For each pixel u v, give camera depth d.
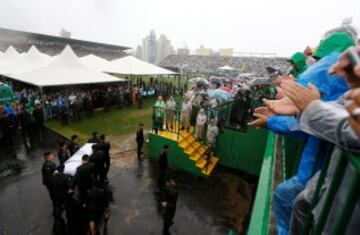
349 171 1.07
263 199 3.18
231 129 11.21
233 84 20.42
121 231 6.90
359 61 0.60
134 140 13.33
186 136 11.33
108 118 17.12
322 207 1.24
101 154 8.03
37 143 12.36
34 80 15.80
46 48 46.19
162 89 27.22
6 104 13.16
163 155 9.05
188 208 8.27
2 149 11.53
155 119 11.29
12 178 9.07
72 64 19.03
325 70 1.62
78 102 16.03
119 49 63.28
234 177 10.73
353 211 0.99
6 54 25.50
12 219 6.97
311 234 1.46
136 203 8.16
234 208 8.48
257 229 2.62
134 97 22.44
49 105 16.05
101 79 19.03
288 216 2.07
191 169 10.48
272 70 14.21
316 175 1.59
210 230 7.32
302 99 1.05
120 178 9.66
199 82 18.11
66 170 7.59
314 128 1.00
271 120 2.12
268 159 4.73
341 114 0.90
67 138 13.02
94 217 6.11
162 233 6.94
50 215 7.18
